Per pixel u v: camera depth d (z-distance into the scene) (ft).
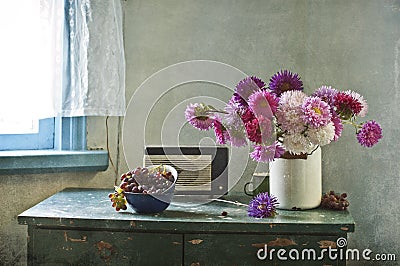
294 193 6.81
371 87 8.47
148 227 6.32
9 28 7.66
